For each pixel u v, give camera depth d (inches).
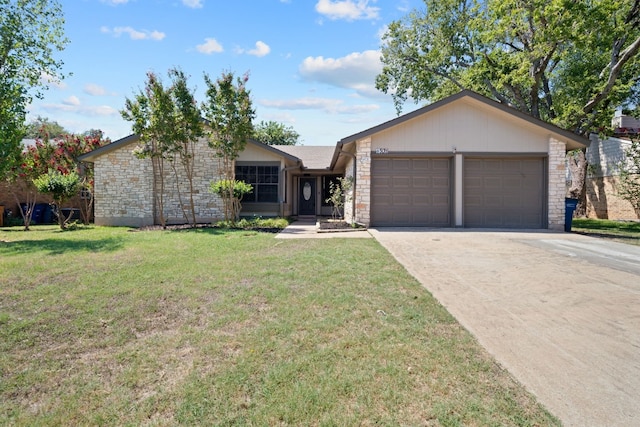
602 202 780.6
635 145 613.3
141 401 93.3
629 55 513.0
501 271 216.7
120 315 150.4
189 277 204.8
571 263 237.9
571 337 127.3
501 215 444.8
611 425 81.2
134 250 286.5
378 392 95.0
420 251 277.6
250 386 98.5
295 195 753.0
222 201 542.6
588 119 583.8
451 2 676.7
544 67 579.2
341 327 135.6
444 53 705.0
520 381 99.5
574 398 91.5
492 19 573.3
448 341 124.0
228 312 152.3
